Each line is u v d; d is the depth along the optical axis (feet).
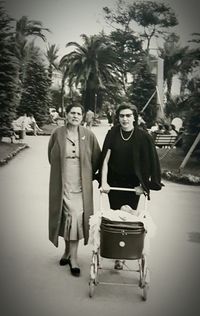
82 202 14.39
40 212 20.84
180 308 12.17
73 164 14.38
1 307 11.83
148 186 13.87
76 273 13.97
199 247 17.38
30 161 24.31
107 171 14.37
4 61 24.27
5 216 20.47
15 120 24.58
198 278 14.38
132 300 12.50
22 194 22.84
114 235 11.99
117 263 14.32
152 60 24.62
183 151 25.05
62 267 14.76
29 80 24.75
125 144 13.97
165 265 15.46
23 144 24.54
